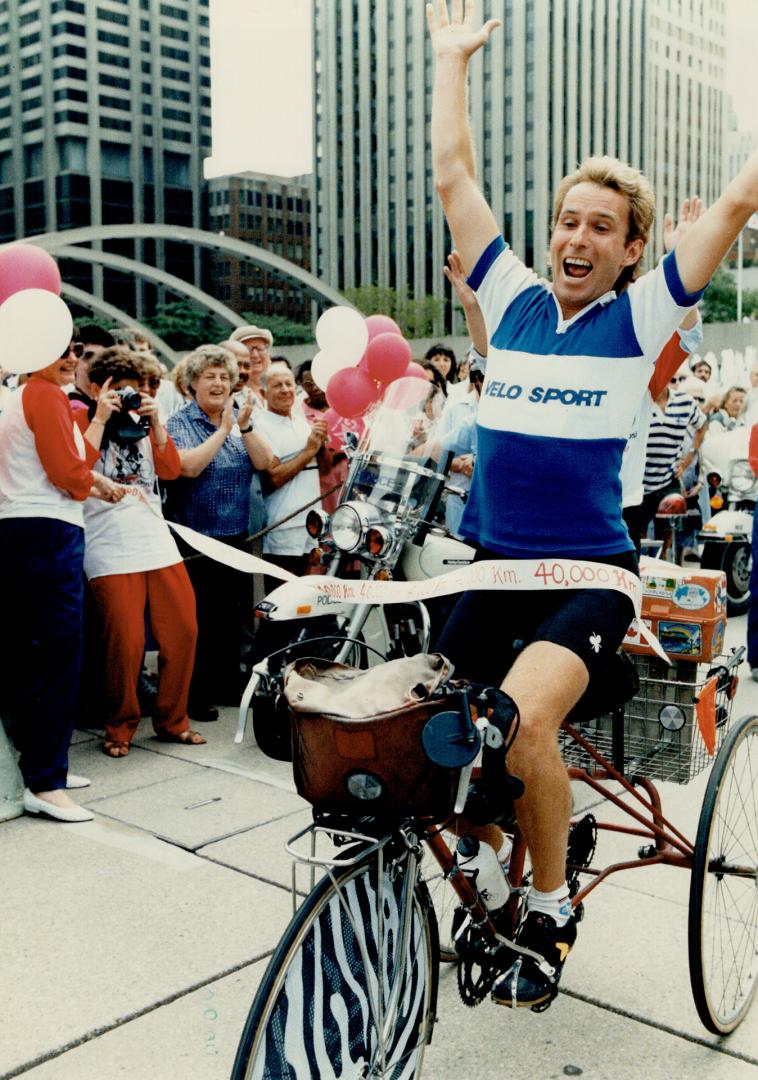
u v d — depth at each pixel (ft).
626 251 7.49
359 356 16.12
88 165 380.99
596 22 339.16
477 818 6.45
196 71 398.01
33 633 12.81
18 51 385.09
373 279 370.94
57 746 13.01
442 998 9.07
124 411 14.98
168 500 17.51
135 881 11.23
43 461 12.59
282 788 14.15
